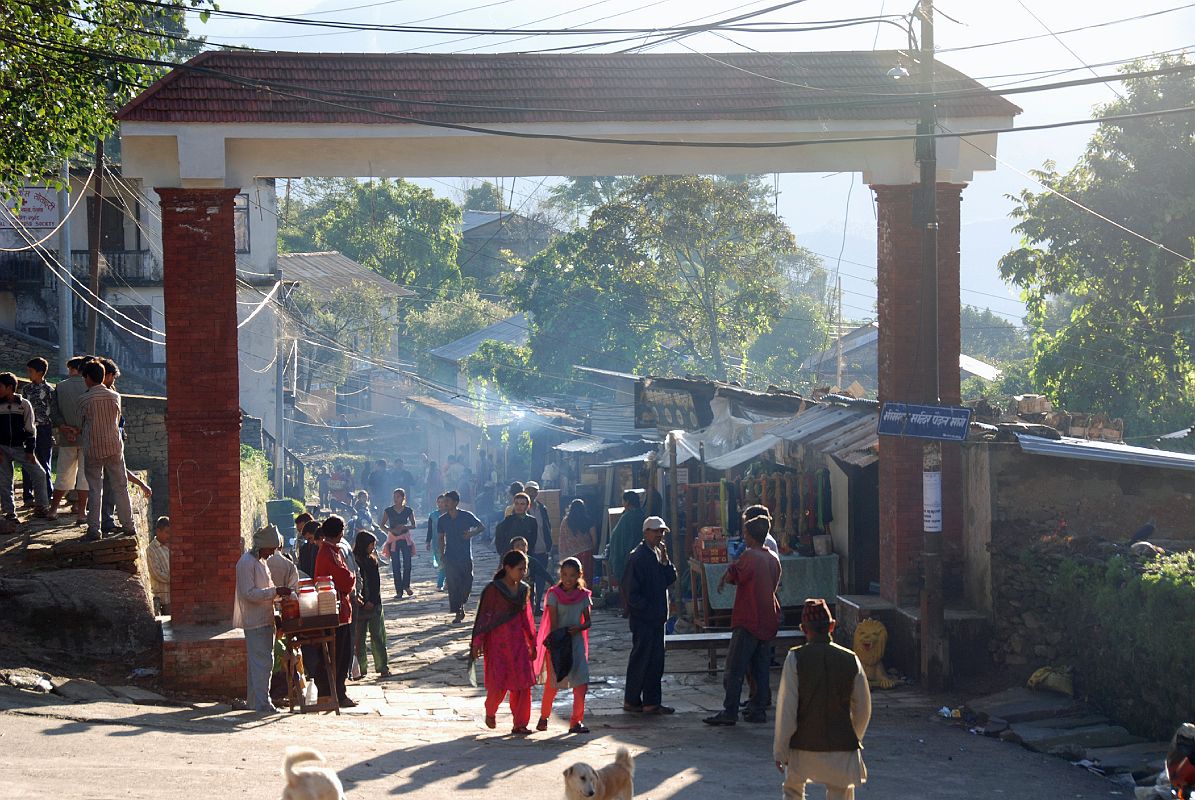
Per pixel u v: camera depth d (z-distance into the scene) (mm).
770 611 10930
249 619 11125
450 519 18438
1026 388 40625
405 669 14586
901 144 13695
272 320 36906
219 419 12523
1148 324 29047
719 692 12711
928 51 12383
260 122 12461
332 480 33375
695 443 19750
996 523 12828
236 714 10586
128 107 12250
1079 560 11555
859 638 13039
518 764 8891
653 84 13477
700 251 41906
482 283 74125
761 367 52875
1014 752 9969
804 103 13195
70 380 14008
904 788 8648
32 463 14273
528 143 13555
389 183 68188
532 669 10320
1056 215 29250
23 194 28359
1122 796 8641
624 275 41531
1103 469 12945
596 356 41406
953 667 12531
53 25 17594
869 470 15641
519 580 10414
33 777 7242
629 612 11359
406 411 55625
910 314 13750
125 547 12961
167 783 7398
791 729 6684
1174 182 28422
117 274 33531
